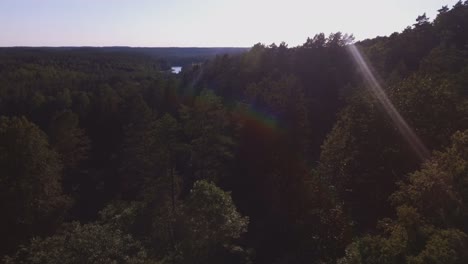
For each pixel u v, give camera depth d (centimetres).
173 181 3309
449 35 6712
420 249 1395
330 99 6150
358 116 3081
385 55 7081
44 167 3061
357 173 2888
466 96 3519
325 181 3253
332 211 2862
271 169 3609
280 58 7600
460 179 1638
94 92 7131
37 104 6662
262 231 3125
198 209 2297
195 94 7006
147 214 2678
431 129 2727
